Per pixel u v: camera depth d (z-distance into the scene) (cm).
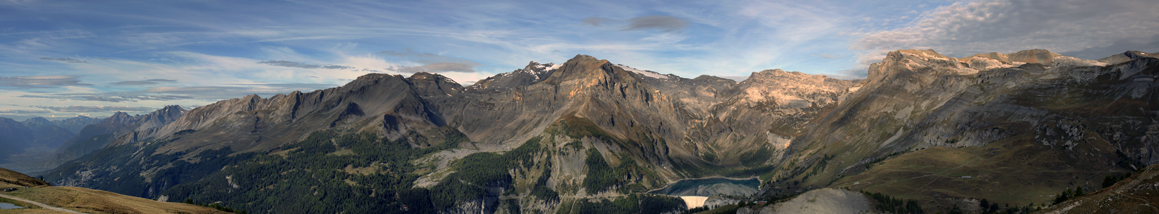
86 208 15475
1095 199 17462
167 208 18625
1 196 15138
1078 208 17525
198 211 19550
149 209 17450
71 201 15975
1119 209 16238
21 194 15725
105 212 15525
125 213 15962
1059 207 18312
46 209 14612
